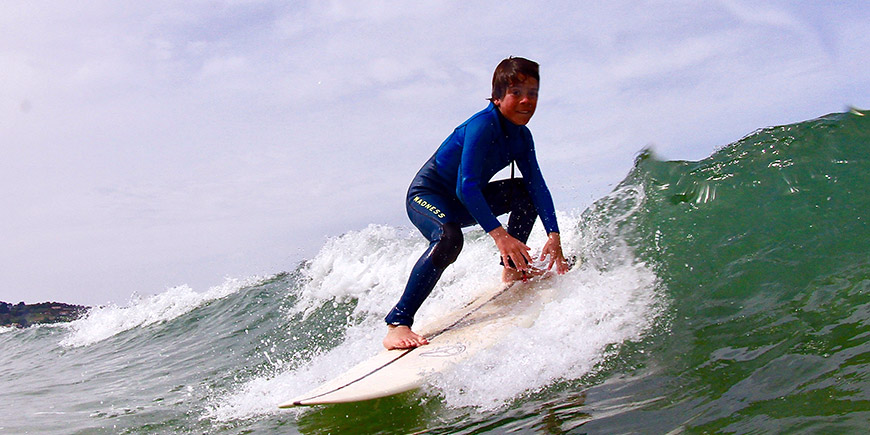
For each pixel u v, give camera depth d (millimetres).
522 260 3377
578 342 2969
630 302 3211
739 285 3029
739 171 3834
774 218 3398
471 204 3383
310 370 3797
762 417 1929
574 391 2555
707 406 2104
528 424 2342
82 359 6996
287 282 6867
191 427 3230
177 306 8070
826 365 2131
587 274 3678
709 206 3744
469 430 2422
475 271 4617
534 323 3299
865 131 3611
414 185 3754
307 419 2914
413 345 3357
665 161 4305
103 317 8828
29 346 9297
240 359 4754
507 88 3355
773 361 2285
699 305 2986
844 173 3426
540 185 3768
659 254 3574
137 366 5613
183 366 5059
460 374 2936
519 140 3576
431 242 3500
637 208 4105
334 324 4988
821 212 3271
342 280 5629
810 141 3729
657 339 2814
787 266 3006
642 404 2262
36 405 4391
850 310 2486
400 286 5156
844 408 1842
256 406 3375
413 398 2865
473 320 3559
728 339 2590
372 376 3119
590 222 4273
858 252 2895
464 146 3418
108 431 3395
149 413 3633
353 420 2779
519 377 2789
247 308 6586
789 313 2641
